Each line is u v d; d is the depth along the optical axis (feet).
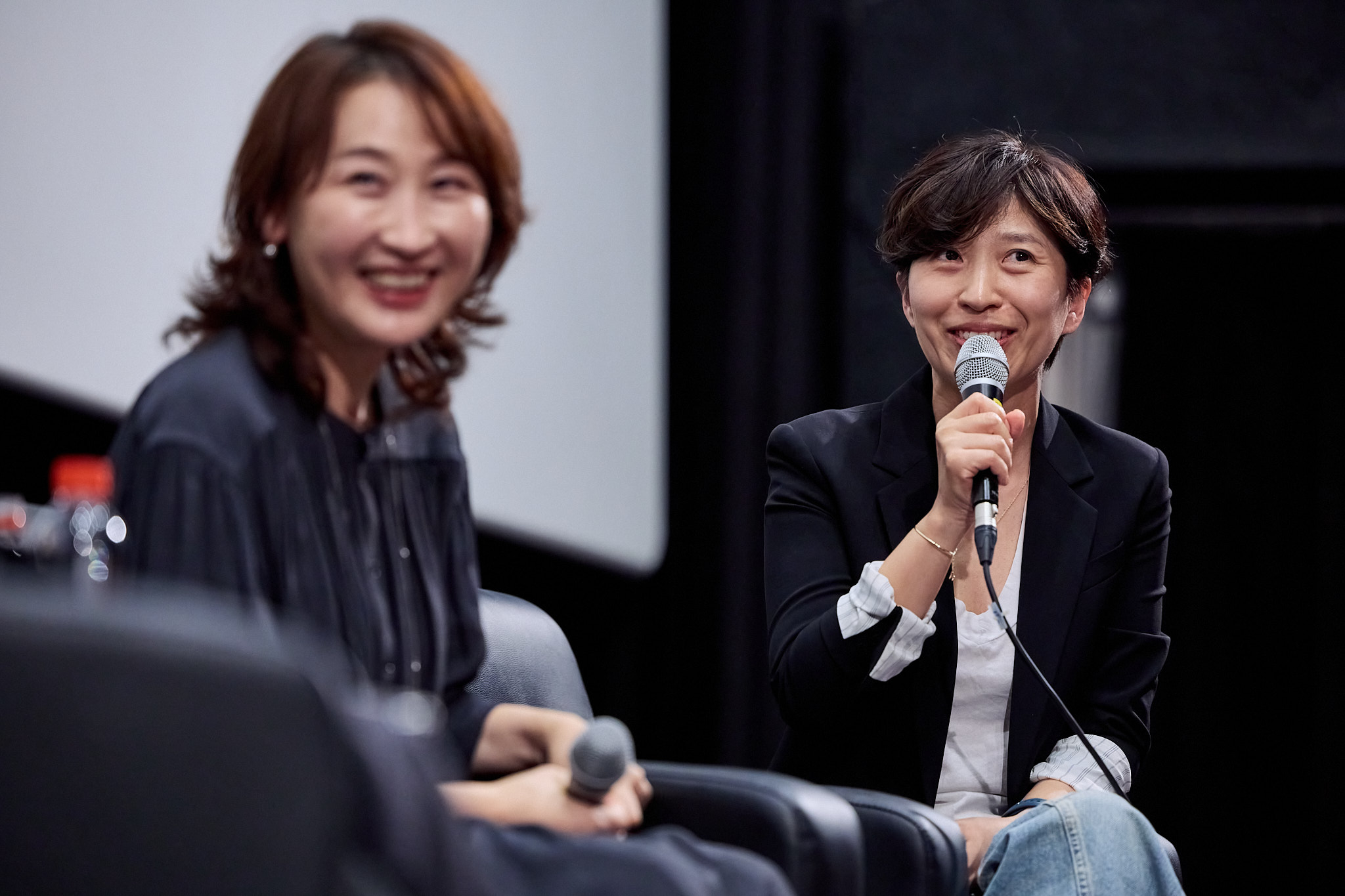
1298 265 26.66
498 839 6.18
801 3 23.39
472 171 7.13
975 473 9.09
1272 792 26.68
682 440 23.17
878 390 23.77
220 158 14.16
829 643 9.27
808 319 23.26
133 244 13.25
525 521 19.63
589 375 20.84
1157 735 27.12
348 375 7.57
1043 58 24.08
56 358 12.48
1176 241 26.37
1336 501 26.66
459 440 8.46
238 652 3.80
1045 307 9.78
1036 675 9.44
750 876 6.32
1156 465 10.64
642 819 7.65
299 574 6.81
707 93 23.39
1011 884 7.93
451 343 8.14
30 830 3.75
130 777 3.76
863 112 24.21
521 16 18.95
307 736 3.82
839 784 9.84
